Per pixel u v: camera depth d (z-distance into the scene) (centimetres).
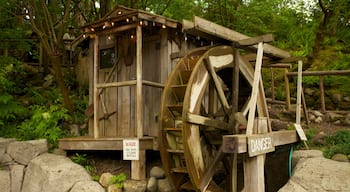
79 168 543
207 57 500
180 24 577
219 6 910
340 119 684
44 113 677
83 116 745
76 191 488
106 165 582
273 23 1044
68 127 706
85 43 746
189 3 961
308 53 886
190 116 460
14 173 597
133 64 622
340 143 536
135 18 520
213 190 496
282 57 584
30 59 1098
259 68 440
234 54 529
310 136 588
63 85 716
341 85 799
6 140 644
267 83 864
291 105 782
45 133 650
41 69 1006
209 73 512
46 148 620
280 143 484
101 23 560
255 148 387
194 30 429
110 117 636
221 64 531
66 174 521
